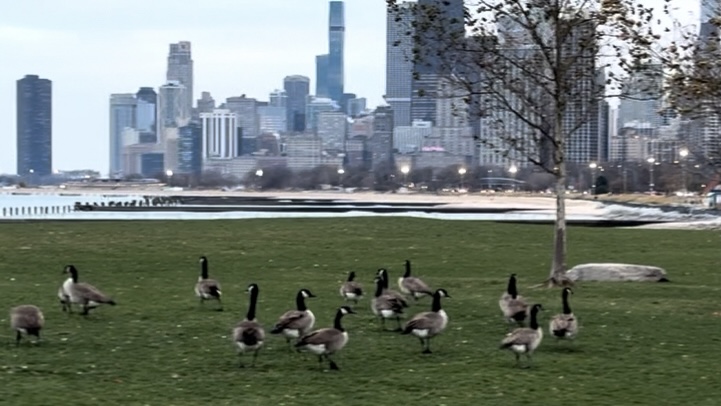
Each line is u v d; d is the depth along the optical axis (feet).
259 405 64.69
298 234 215.51
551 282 134.21
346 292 108.68
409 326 81.76
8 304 110.11
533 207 590.55
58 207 591.78
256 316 103.40
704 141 213.87
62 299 103.19
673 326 99.19
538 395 68.08
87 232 215.51
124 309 107.96
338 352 83.20
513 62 133.18
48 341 87.25
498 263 166.09
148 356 81.20
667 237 222.89
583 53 131.95
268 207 605.73
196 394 68.03
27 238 199.62
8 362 77.61
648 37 114.93
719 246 201.98
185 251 179.22
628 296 124.26
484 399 66.80
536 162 136.05
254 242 197.36
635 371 76.38
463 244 199.11
